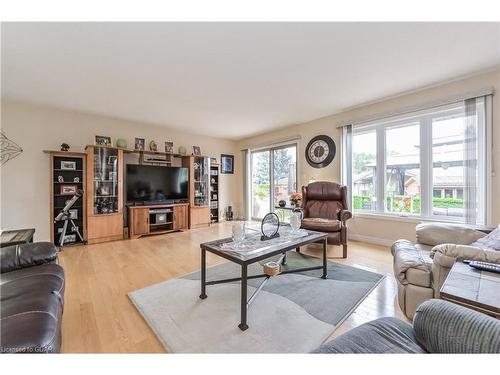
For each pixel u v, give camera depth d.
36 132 3.73
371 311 1.78
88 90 3.14
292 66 2.54
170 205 4.73
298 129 4.95
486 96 2.70
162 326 1.58
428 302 0.93
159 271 2.61
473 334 0.76
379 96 3.41
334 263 2.83
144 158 4.77
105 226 3.96
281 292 2.07
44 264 1.61
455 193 3.05
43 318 1.00
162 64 2.48
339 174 4.22
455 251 1.40
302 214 3.67
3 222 3.50
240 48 2.20
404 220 3.44
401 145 3.54
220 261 2.94
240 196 6.51
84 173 3.90
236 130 5.43
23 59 2.36
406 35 2.02
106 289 2.16
